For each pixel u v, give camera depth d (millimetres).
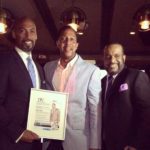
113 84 2691
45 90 2475
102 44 8484
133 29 6621
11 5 5418
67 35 2605
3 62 2402
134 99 2576
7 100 2369
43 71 2705
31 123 2422
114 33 7223
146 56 9539
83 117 2547
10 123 2303
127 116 2561
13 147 2334
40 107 2449
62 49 2619
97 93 2566
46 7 5441
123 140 2551
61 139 2484
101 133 2650
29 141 2357
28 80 2420
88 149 2553
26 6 5445
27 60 2537
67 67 2631
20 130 2309
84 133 2551
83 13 4688
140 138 2492
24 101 2385
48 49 9336
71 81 2572
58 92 2510
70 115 2531
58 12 5758
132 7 5395
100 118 2572
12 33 2668
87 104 2580
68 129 2527
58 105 2496
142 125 2500
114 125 2586
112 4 5246
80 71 2600
